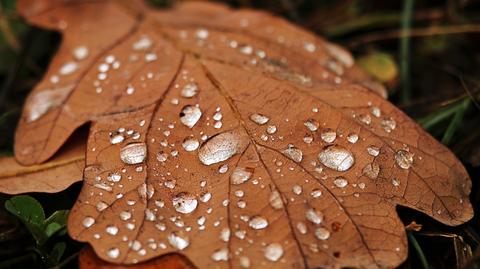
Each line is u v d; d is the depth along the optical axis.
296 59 0.16
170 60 0.15
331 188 0.13
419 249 0.14
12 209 0.14
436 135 0.16
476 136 0.15
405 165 0.14
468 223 0.14
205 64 0.15
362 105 0.14
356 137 0.14
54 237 0.14
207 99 0.14
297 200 0.13
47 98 0.15
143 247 0.13
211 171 0.13
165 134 0.14
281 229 0.13
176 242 0.13
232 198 0.13
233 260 0.12
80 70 0.16
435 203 0.13
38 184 0.14
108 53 0.16
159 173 0.13
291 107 0.14
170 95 0.15
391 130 0.14
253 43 0.16
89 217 0.13
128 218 0.13
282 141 0.14
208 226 0.13
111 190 0.13
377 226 0.13
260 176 0.13
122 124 0.14
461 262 0.14
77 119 0.15
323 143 0.14
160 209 0.13
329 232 0.13
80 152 0.15
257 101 0.14
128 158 0.14
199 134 0.14
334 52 0.16
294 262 0.12
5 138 0.16
